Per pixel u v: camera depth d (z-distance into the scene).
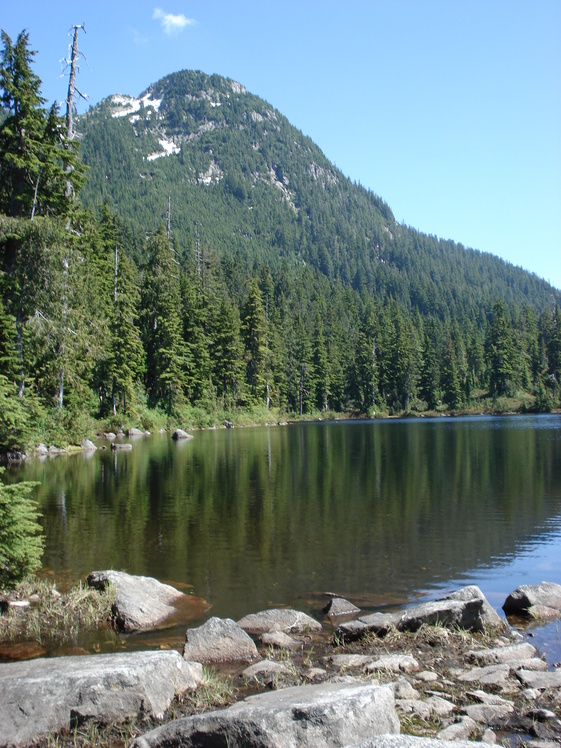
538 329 120.62
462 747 3.68
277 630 7.92
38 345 24.47
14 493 8.73
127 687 5.47
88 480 23.05
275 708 4.62
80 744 5.07
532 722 5.22
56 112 25.59
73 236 24.95
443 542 12.90
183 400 64.56
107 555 12.09
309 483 21.91
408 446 36.84
